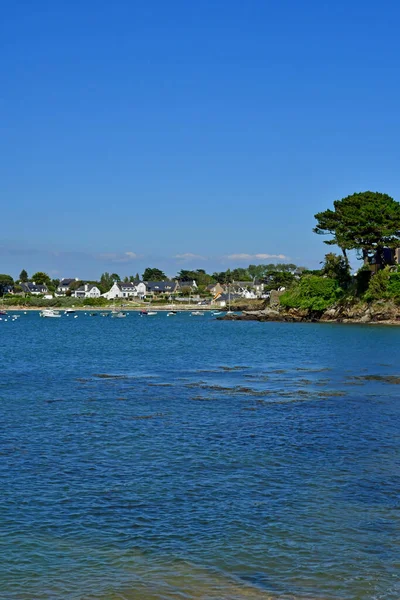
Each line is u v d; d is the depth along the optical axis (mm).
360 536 16578
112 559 15320
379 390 42000
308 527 17203
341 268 146000
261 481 21344
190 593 13641
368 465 23250
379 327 120688
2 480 21422
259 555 15484
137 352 73125
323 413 33844
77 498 19625
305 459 24188
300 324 138750
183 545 16109
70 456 24656
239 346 81125
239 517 17953
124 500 19422
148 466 23219
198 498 19609
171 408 35500
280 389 42844
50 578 14359
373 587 13898
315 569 14734
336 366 56500
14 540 16422
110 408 35406
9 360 63375
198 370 54375
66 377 49375
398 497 19594
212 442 27094
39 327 141875
